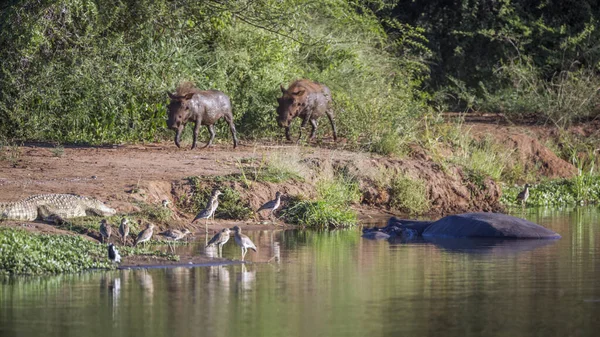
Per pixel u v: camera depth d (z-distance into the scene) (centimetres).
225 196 6200
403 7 13338
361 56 9769
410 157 8238
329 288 3900
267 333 3109
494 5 12850
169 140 8488
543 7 12712
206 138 8600
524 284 4012
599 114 10594
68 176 6306
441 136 8788
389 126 8525
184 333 3111
